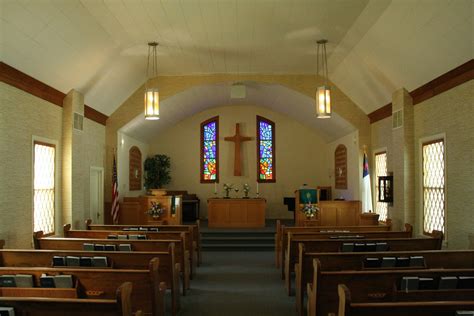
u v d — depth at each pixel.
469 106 7.76
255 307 7.02
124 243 7.59
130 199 14.02
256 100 17.53
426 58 8.52
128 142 15.21
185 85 13.71
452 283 4.92
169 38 10.11
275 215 18.64
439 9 7.02
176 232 8.78
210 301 7.38
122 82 12.43
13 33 7.11
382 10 8.12
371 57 10.26
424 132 9.67
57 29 7.89
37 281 5.29
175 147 18.77
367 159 13.23
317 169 18.70
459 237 8.07
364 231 9.46
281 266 9.37
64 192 10.19
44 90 9.20
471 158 7.69
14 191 7.95
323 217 13.51
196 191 18.69
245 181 18.70
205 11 8.55
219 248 12.90
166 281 6.53
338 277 5.03
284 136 18.83
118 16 8.61
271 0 8.05
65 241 7.57
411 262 5.96
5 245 7.57
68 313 3.74
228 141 18.78
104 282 5.27
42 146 9.30
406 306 3.59
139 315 4.10
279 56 11.71
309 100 14.08
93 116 12.46
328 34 9.90
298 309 6.61
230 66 12.74
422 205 9.86
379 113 12.70
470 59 7.48
